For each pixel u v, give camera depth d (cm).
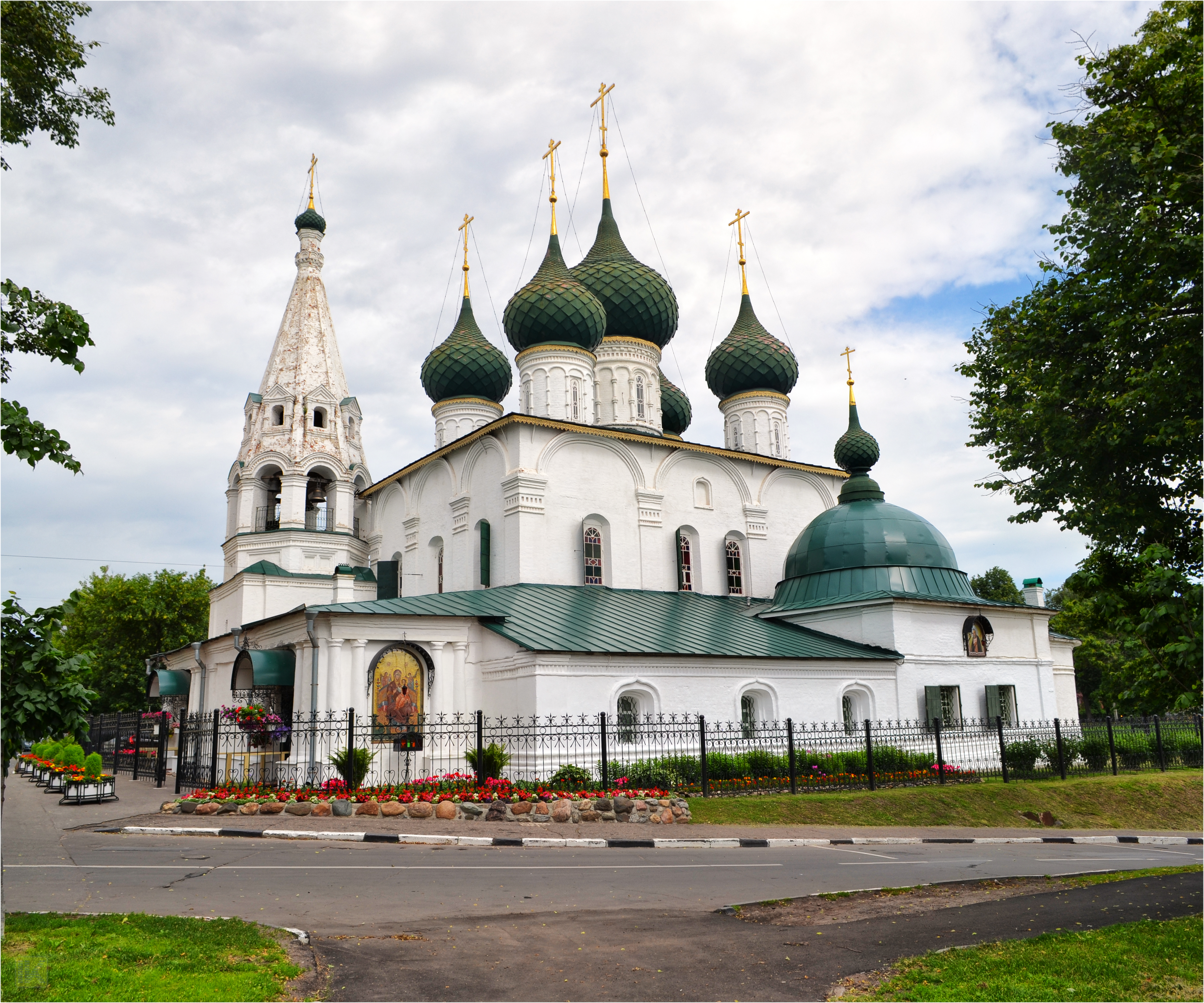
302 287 4256
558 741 2247
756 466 3862
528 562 3097
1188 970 810
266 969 764
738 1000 739
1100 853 1728
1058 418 1559
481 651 2491
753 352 4362
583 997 742
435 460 3575
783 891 1184
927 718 3023
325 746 2169
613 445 3431
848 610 3169
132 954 776
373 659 2309
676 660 2531
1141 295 1368
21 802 2264
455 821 1719
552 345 3597
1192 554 1191
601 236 4075
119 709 4797
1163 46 1377
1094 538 1616
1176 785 2573
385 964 821
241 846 1492
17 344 895
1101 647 5025
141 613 5181
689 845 1597
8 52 1316
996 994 736
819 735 2772
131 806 2089
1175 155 1170
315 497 4078
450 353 4044
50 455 841
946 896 1160
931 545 3350
